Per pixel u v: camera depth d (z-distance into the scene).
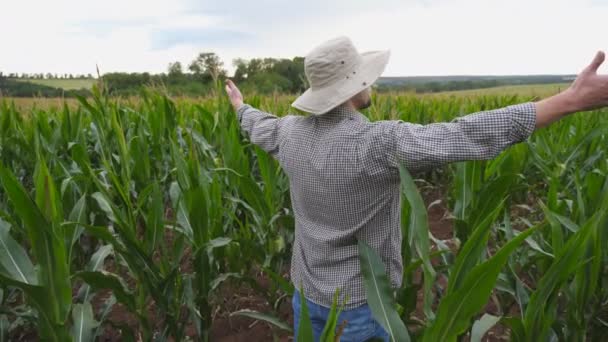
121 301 2.80
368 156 1.94
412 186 1.79
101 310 3.04
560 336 2.53
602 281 2.71
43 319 2.16
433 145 1.79
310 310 2.32
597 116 7.80
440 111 9.52
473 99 12.72
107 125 5.29
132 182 5.03
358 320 2.20
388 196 2.06
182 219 3.37
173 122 5.51
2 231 2.20
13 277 2.17
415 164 1.86
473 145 1.76
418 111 9.85
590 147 5.95
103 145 5.03
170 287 3.09
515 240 1.48
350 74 2.00
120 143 3.78
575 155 5.54
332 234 2.15
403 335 1.83
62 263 2.05
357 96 2.14
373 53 2.18
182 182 3.46
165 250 3.22
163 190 5.77
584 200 3.37
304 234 2.29
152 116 6.00
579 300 2.44
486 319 1.85
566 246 1.96
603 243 2.50
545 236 3.43
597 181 3.21
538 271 3.44
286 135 2.31
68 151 5.83
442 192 7.82
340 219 2.11
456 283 1.77
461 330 1.66
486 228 1.69
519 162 5.48
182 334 3.24
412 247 2.96
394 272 2.20
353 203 2.05
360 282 2.16
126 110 6.72
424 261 1.82
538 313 2.13
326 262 2.20
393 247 2.17
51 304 2.09
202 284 3.21
